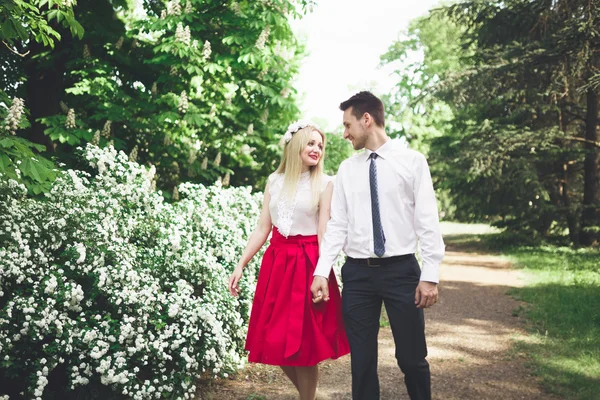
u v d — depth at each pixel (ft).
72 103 24.20
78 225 11.08
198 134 24.79
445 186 54.44
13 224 10.36
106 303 10.66
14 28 10.63
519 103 50.83
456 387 12.49
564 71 40.29
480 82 45.42
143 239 12.76
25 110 12.30
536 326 18.89
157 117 21.74
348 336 8.73
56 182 11.81
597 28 36.83
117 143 21.13
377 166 8.68
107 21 24.13
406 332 8.40
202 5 23.88
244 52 22.52
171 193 23.18
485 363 14.53
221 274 13.05
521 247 48.26
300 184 9.65
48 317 9.18
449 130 70.59
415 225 8.46
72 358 9.68
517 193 48.16
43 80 24.50
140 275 10.84
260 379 12.45
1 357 9.14
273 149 24.26
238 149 25.16
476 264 39.24
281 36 25.36
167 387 9.83
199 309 10.82
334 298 9.49
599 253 41.09
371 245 8.49
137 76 25.18
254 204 18.31
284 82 24.56
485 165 44.62
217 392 11.44
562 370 13.43
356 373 8.58
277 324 9.30
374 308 8.70
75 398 9.87
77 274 10.32
